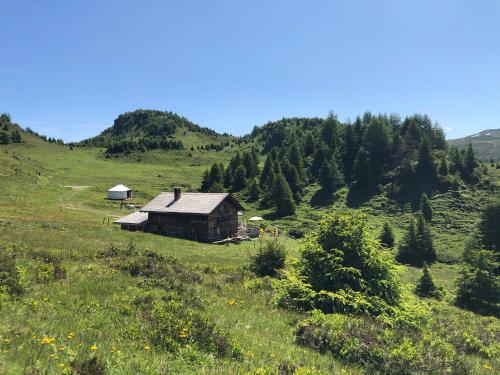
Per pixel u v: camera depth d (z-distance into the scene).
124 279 15.88
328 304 15.02
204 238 58.34
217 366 7.55
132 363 7.04
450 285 43.66
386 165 120.81
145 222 60.62
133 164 175.50
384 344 9.99
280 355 9.09
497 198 70.81
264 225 82.38
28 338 7.78
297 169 124.12
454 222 86.94
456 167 110.38
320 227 17.25
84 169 144.00
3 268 12.19
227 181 128.12
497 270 43.75
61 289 12.94
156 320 9.75
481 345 13.95
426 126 147.75
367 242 16.58
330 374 8.12
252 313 13.75
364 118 174.12
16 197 75.56
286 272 17.23
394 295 16.19
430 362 9.48
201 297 14.84
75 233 40.12
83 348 7.58
